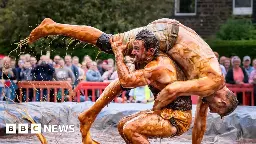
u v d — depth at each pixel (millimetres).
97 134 15359
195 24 43562
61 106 16578
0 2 38531
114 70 21547
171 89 9328
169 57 9797
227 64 22578
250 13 43344
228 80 20547
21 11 36688
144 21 37125
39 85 19391
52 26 10227
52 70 20422
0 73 19875
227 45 37062
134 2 36938
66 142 13883
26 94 19562
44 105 16703
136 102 18781
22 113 15305
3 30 36625
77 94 19266
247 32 39281
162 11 38312
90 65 20516
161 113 9500
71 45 34125
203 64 9625
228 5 43250
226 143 14594
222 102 10000
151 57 9500
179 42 9742
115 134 15406
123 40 9781
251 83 20078
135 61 9586
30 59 20734
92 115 10500
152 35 9430
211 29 43438
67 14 36844
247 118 15469
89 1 36562
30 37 10414
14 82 19391
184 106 9617
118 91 10305
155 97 9797
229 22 39844
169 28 9742
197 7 43562
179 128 9602
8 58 20016
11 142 13672
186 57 9695
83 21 36594
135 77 9344
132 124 9430
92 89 19281
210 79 9547
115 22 36344
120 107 16844
